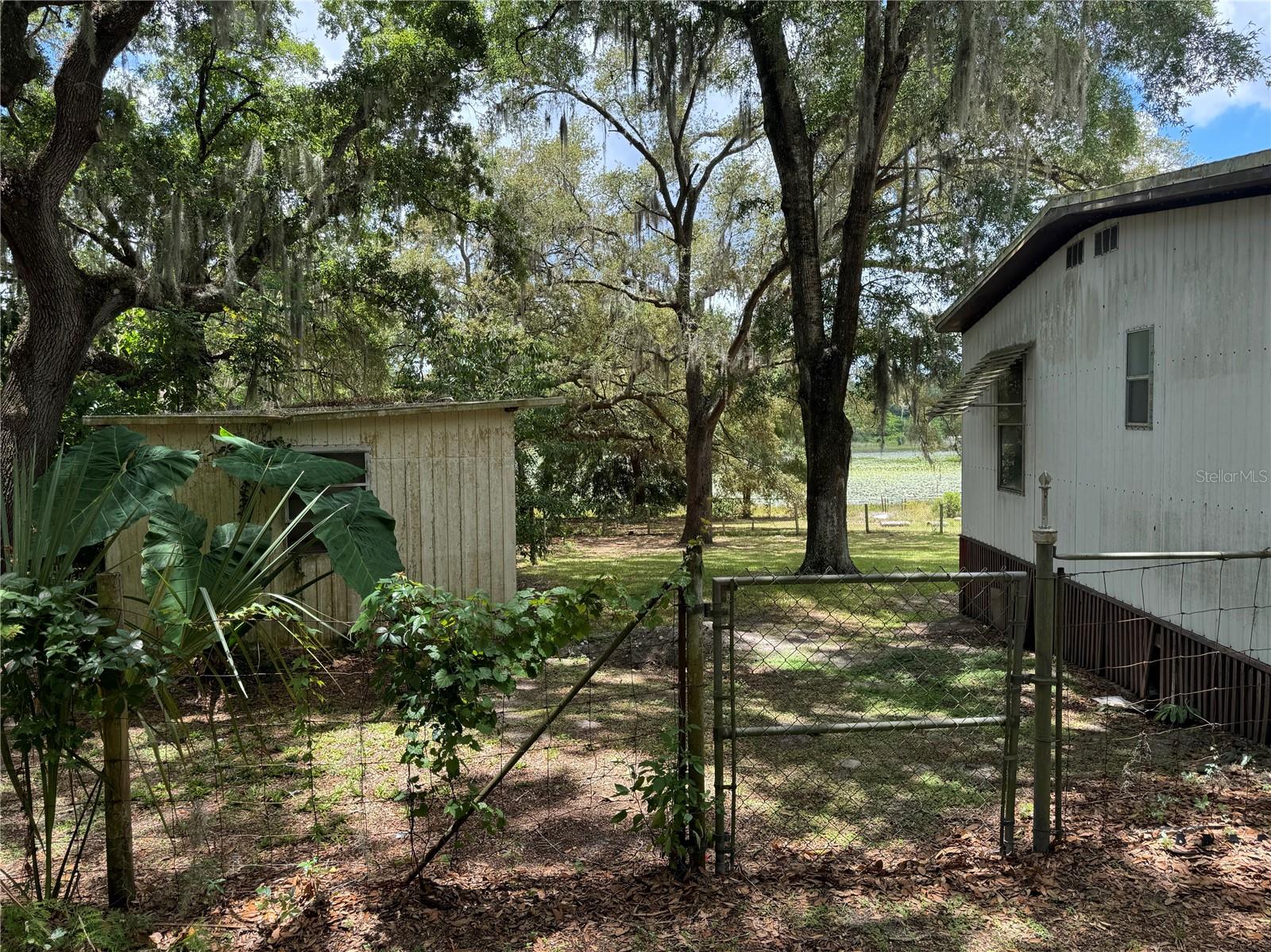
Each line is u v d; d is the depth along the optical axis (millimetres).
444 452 10047
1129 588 7105
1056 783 3848
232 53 15711
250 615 3664
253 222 14609
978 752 5484
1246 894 3391
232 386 18734
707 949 3059
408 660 3289
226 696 3668
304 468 8016
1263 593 5355
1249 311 5512
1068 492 8312
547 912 3324
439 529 10047
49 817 3098
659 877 3615
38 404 9828
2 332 12109
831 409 14484
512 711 6871
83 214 14898
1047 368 8812
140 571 8469
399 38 15719
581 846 4102
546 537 17672
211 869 3721
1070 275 8242
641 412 28719
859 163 13797
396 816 4547
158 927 3229
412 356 18016
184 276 13695
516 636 3361
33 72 10867
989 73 11578
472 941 3123
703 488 24203
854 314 14375
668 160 23109
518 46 16875
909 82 15539
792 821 4367
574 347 24547
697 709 3572
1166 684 6504
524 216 21875
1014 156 15234
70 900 3312
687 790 3510
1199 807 4297
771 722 6266
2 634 2633
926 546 22234
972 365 11789
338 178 15969
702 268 22719
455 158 17500
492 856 3982
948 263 19078
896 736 5887
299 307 14836
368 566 7527
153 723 6426
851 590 13578
